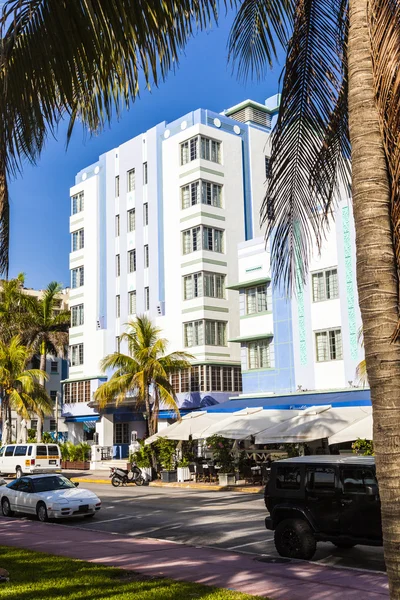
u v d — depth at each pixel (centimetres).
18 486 1952
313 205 784
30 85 561
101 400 3475
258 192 4403
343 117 732
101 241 4853
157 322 4212
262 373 3366
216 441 2836
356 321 2950
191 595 843
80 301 4978
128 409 4325
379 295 412
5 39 548
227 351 3988
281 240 793
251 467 2767
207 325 3922
